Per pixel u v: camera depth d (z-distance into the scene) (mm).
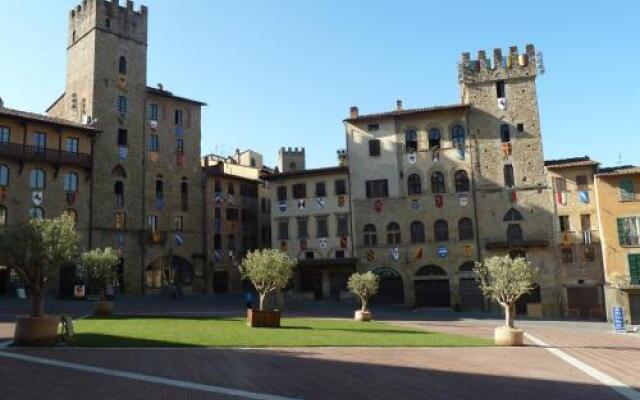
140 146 70812
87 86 68562
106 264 38094
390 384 16141
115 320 34250
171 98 75562
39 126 60875
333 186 67500
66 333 23328
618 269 56500
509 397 14781
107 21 70000
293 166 94562
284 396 14195
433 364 20312
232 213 79938
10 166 58250
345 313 50562
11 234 22719
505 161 63781
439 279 63156
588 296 58906
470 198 63719
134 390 14383
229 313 44562
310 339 26578
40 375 16141
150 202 70688
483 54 66312
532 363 21391
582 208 60500
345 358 21203
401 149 66375
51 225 23328
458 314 56688
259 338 26266
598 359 23312
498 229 62656
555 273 60188
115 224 66375
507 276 28750
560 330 41125
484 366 20172
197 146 77688
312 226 67250
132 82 71438
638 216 56781
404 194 65438
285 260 34375
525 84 64938
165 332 27609
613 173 57625
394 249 64562
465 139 65062
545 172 62594
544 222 61625
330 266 65750
